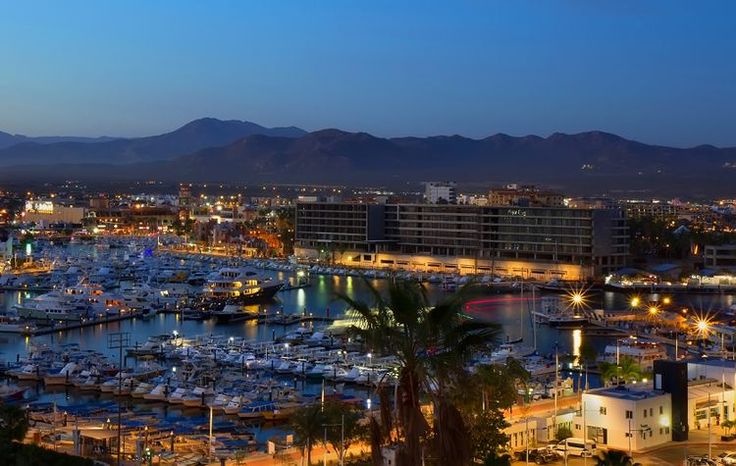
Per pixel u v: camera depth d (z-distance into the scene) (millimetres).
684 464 101438
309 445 104562
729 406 124688
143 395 164750
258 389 165250
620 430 111875
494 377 111562
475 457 91688
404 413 45438
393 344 45812
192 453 120500
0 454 91125
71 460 92375
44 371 182125
